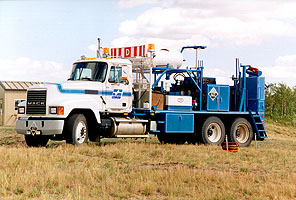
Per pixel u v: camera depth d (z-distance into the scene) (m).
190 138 20.33
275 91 81.56
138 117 18.16
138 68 18.19
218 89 20.30
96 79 16.55
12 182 8.45
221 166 12.44
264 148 19.06
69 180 9.11
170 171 10.24
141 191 8.52
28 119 15.74
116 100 16.91
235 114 20.95
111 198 7.90
